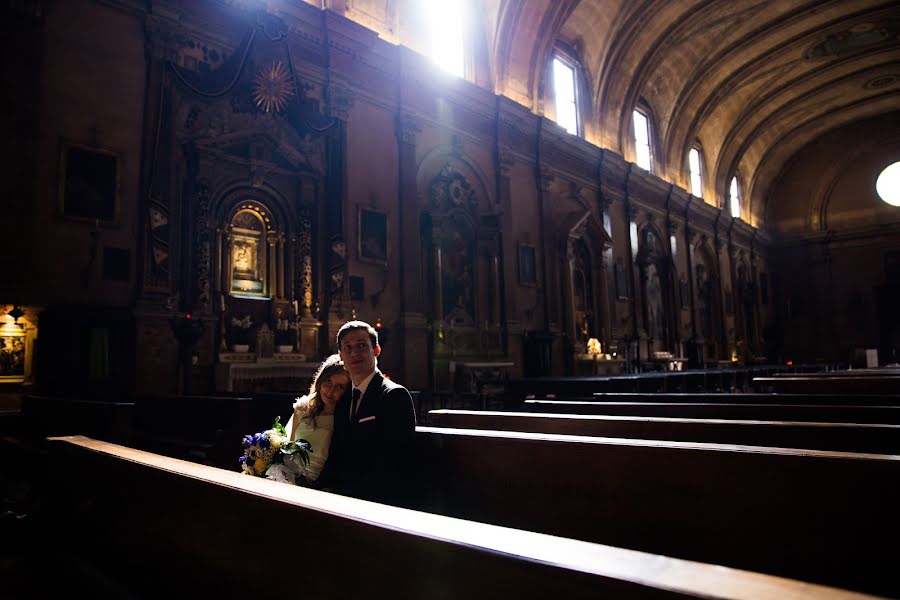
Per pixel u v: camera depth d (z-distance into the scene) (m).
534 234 17.00
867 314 29.39
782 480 2.17
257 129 10.88
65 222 8.66
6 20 8.38
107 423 4.78
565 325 17.47
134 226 9.33
